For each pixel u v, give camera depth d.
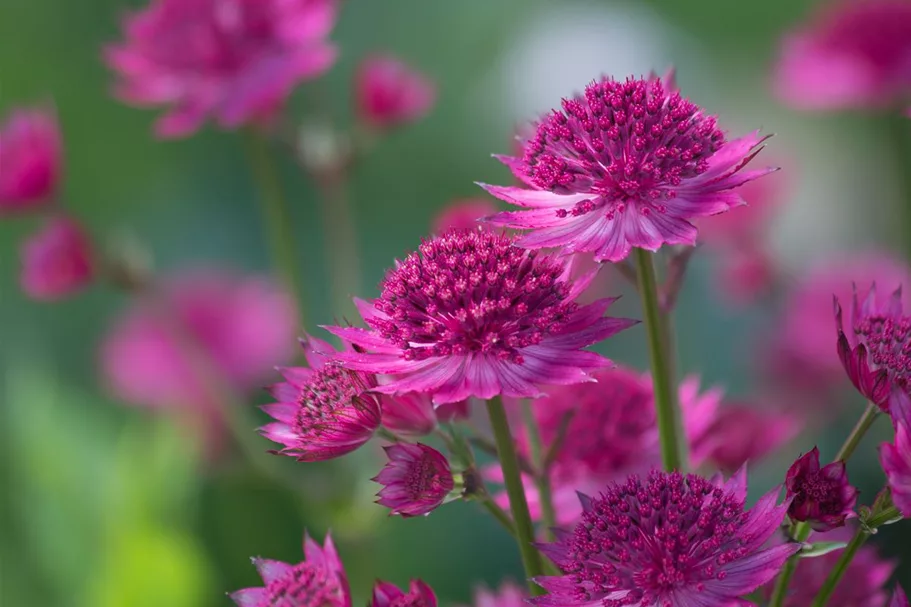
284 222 0.46
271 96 0.45
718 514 0.31
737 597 0.30
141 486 0.49
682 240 0.32
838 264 0.55
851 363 0.32
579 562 0.31
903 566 0.53
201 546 0.49
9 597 0.51
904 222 0.58
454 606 0.44
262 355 0.53
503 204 0.41
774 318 0.55
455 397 0.31
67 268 0.47
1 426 0.55
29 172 0.46
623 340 0.63
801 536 0.31
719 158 0.33
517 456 0.33
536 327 0.32
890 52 0.56
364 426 0.32
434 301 0.32
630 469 0.36
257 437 0.47
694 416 0.36
